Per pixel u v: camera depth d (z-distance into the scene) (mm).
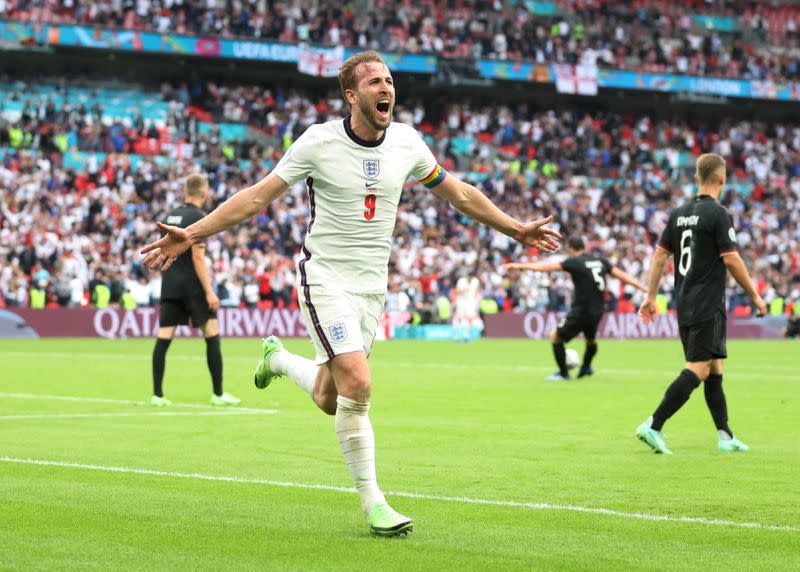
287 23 62844
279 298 50719
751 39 75312
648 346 45688
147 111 60719
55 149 55781
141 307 48438
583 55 68688
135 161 57375
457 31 66750
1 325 45656
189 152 58688
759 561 7305
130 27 58219
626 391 21969
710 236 12555
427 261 54938
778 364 33062
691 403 19203
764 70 72875
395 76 65875
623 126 71688
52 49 57094
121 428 14797
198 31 60125
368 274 8359
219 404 18188
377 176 8234
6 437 13766
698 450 13086
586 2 71688
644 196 66750
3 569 6895
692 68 71688
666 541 7934
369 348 8562
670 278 59344
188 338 47531
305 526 8375
